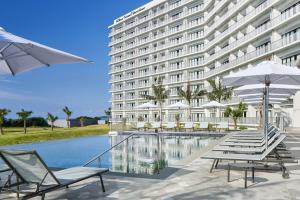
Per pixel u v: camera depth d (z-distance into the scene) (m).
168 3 68.88
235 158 7.19
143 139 23.36
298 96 30.55
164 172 7.71
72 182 5.11
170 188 6.14
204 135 24.94
